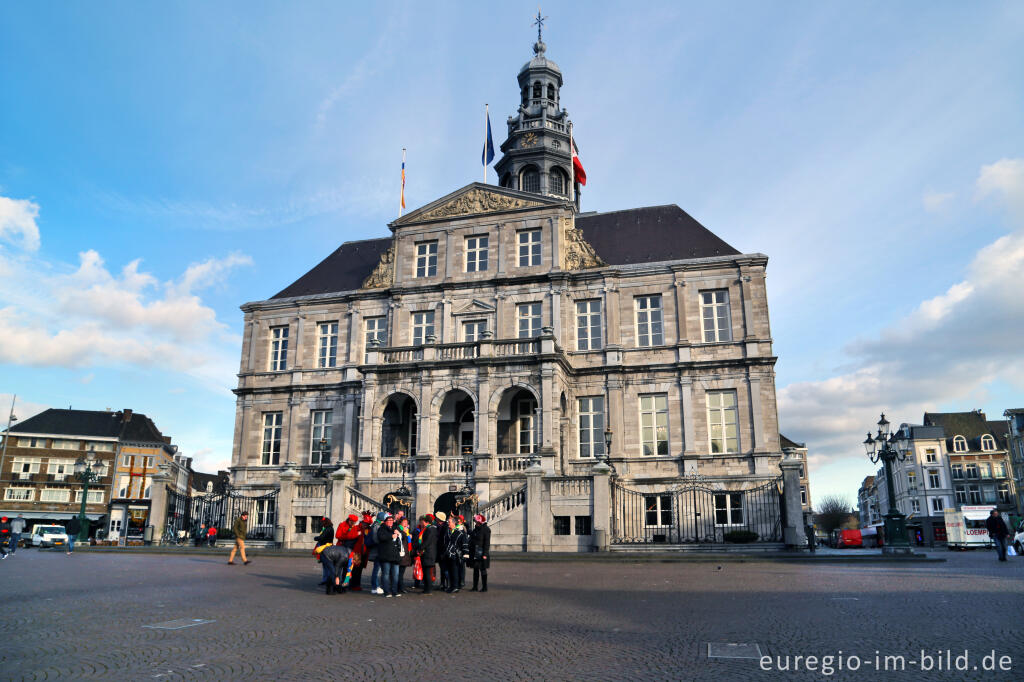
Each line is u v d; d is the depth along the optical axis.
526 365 36.50
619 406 39.44
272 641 9.71
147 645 9.40
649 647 9.07
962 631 9.93
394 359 39.34
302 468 43.25
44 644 9.45
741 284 39.56
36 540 47.50
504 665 8.17
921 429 95.56
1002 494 90.88
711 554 27.50
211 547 34.53
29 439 78.56
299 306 46.66
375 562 15.67
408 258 44.56
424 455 36.38
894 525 28.31
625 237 44.50
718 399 38.75
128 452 81.56
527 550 29.38
